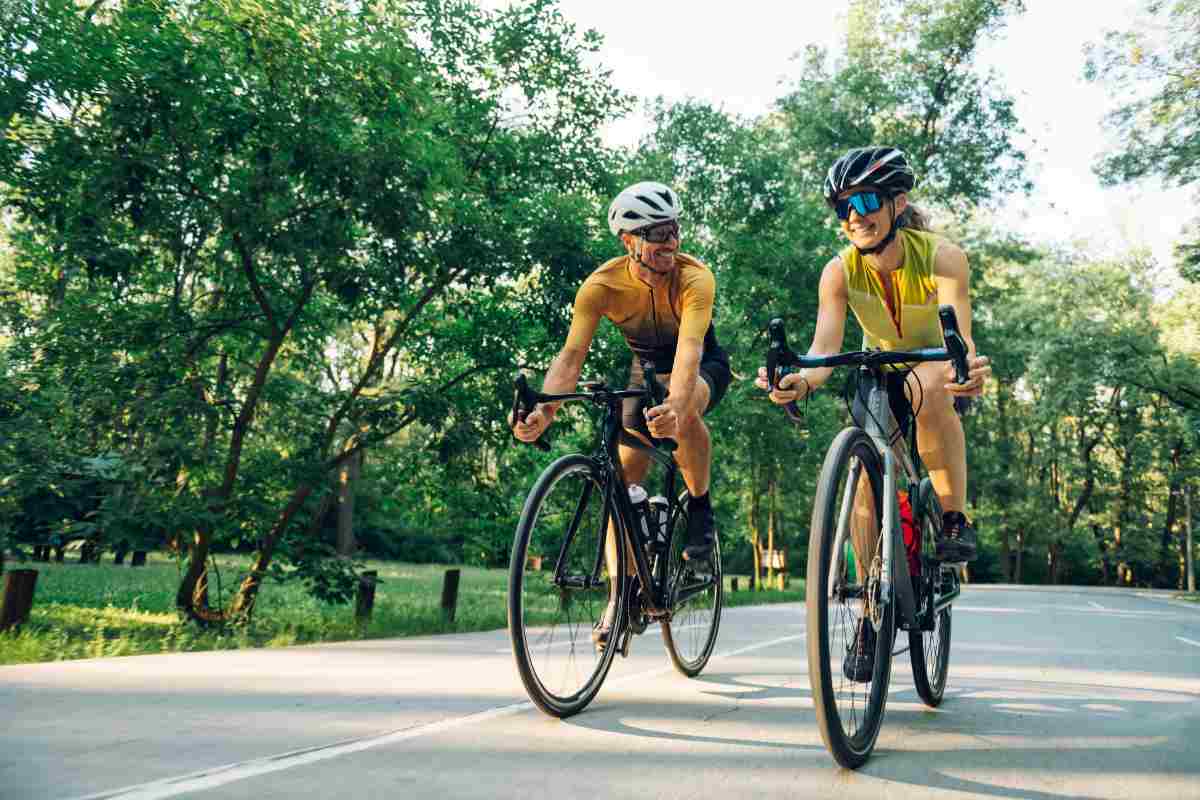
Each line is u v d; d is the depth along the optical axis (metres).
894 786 2.46
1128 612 16.44
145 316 10.41
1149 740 3.19
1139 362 29.31
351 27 9.62
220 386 10.65
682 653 4.41
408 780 2.36
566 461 3.37
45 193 9.24
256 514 10.12
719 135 24.14
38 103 8.88
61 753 2.53
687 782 2.43
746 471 24.34
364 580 9.91
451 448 11.34
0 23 8.75
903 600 3.05
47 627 8.48
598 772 2.51
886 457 3.01
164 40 8.85
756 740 2.95
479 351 12.26
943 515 3.49
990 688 4.43
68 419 9.84
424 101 10.16
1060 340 30.28
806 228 23.41
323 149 9.24
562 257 11.69
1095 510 53.38
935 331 3.46
